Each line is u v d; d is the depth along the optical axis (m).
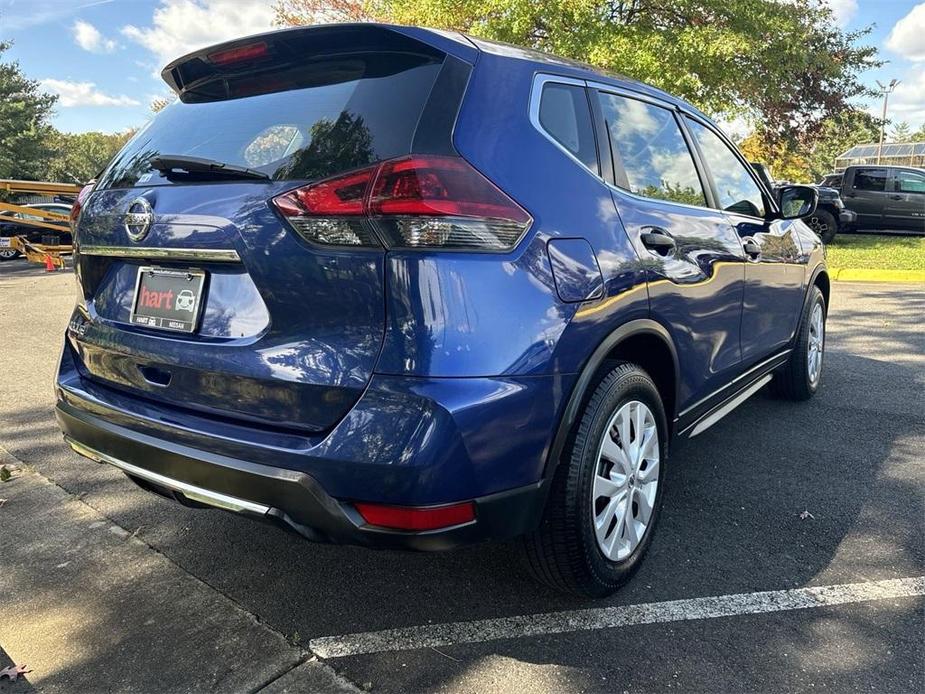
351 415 1.88
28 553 2.89
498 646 2.29
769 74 12.94
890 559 2.80
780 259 3.97
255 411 2.05
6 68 35.53
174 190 2.24
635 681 2.12
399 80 2.08
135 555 2.88
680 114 3.35
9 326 8.08
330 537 1.96
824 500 3.33
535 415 2.03
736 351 3.46
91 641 2.33
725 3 11.89
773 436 4.19
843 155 48.78
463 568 2.78
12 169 34.81
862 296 9.26
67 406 2.55
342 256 1.89
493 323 1.93
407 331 1.85
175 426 2.15
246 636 2.35
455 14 11.92
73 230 2.69
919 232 16.83
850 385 5.25
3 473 3.62
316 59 2.28
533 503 2.10
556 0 10.91
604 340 2.29
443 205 1.87
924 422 4.42
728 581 2.65
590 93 2.66
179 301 2.26
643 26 11.91
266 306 2.02
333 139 2.01
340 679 2.14
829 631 2.35
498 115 2.14
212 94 2.54
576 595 2.49
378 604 2.54
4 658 2.24
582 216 2.29
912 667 2.17
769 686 2.09
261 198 2.01
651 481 2.68
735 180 3.73
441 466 1.83
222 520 3.19
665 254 2.69
